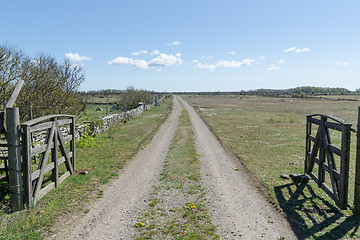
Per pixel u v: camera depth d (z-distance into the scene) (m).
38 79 11.82
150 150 12.53
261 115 31.91
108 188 7.32
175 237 4.77
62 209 5.80
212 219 5.52
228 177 8.47
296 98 88.06
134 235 4.84
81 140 13.32
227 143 14.34
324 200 6.48
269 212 5.87
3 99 9.41
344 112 35.16
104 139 15.02
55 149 7.04
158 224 5.27
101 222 5.33
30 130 5.72
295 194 6.90
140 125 21.84
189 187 7.53
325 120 6.91
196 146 13.63
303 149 12.66
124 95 39.00
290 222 5.38
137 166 9.73
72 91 15.50
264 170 9.19
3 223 4.96
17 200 5.55
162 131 18.88
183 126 21.75
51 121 7.01
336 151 5.91
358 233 4.86
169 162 10.34
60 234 4.80
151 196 6.81
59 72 14.73
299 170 9.10
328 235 4.83
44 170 6.39
